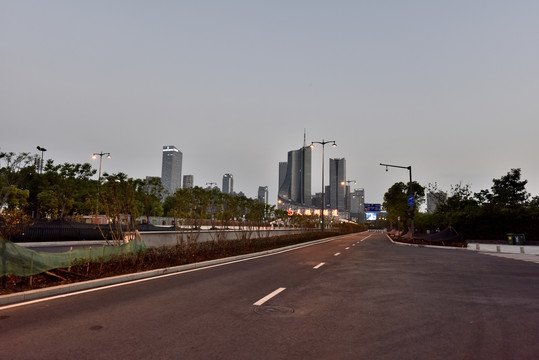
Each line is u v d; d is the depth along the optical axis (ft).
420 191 245.04
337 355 15.11
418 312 22.95
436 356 15.19
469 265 53.36
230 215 80.79
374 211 314.35
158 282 32.60
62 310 21.67
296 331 18.40
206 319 20.26
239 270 42.34
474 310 23.73
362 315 21.94
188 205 59.67
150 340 16.51
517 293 30.30
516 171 173.47
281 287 31.24
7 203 121.08
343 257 63.41
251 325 19.26
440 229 181.47
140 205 123.24
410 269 46.93
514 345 16.72
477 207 164.86
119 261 37.14
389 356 15.10
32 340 16.21
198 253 53.36
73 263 32.30
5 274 25.88
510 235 124.67
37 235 75.25
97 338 16.63
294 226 172.35
